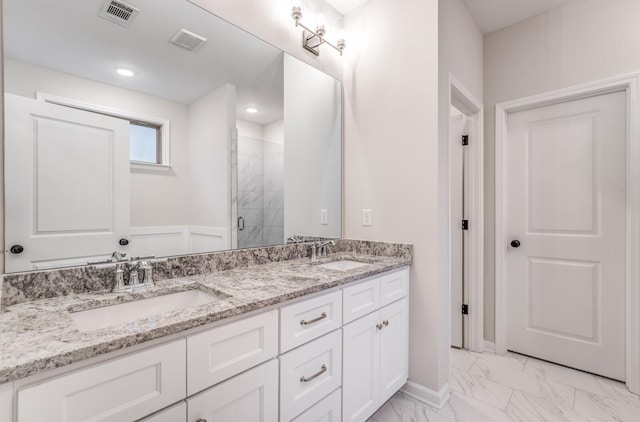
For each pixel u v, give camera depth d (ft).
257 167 5.57
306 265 5.50
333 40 7.05
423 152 5.82
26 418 1.95
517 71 7.58
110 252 3.86
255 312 3.28
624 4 6.20
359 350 4.73
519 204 7.70
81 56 3.68
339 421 4.37
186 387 2.70
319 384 4.04
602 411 5.47
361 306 4.77
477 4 6.94
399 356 5.67
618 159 6.43
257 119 5.56
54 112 3.48
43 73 3.42
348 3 6.85
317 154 6.64
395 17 6.26
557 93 7.00
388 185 6.37
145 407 2.45
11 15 3.25
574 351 6.94
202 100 4.79
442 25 5.86
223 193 5.08
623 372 6.33
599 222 6.66
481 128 7.89
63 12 3.56
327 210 6.86
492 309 7.93
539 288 7.42
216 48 4.96
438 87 5.66
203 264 4.67
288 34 6.07
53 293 3.33
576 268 6.93
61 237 3.51
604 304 6.57
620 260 6.39
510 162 7.83
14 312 2.87
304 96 6.37
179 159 4.54
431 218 5.72
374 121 6.63
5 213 3.19
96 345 2.17
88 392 2.19
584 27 6.66
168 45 4.41
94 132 3.76
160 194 4.33
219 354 2.95
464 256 8.05
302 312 3.79
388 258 6.05
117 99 3.95
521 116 7.69
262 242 5.66
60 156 3.52
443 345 5.85
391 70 6.32
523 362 7.30
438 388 5.63
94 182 3.76
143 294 3.59
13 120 3.24
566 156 7.08
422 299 5.84
